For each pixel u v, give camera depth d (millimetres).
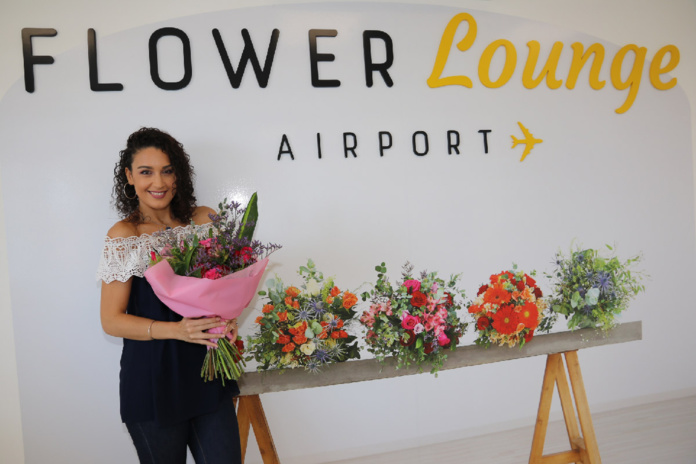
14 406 2252
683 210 2932
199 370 1834
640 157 2861
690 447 2938
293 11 2432
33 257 2244
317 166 2477
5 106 2197
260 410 2402
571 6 2740
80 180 2270
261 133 2416
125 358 1834
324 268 2494
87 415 2314
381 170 2545
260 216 2432
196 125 2355
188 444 1915
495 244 2688
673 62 2873
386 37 2523
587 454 2682
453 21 2590
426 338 2602
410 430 2621
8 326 2234
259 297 2424
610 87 2811
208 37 2354
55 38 2229
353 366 2520
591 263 2809
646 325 2889
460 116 2629
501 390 2717
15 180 2217
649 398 2900
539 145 2727
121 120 2293
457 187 2635
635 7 2820
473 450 2688
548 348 2750
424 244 2602
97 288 2301
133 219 1995
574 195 2783
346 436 2549
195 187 2363
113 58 2275
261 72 2402
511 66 2668
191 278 1692
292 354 2453
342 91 2492
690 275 2949
